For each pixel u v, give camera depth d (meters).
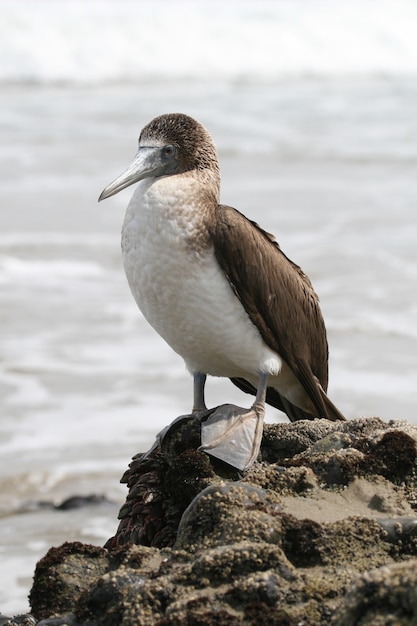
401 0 56.12
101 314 20.12
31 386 16.59
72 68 49.06
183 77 50.69
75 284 21.89
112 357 17.95
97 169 32.50
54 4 51.19
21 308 20.31
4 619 8.38
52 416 15.52
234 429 8.47
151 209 8.41
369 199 29.33
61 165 33.00
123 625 6.27
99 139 37.06
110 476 13.76
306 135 38.72
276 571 6.33
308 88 49.06
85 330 19.23
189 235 8.41
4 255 23.50
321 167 33.62
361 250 24.11
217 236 8.49
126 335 19.06
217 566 6.35
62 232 25.59
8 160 33.62
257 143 37.31
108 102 44.53
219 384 16.95
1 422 15.30
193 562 6.48
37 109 42.84
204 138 8.95
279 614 6.05
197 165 8.92
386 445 7.58
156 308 8.66
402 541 6.71
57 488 13.45
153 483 8.36
